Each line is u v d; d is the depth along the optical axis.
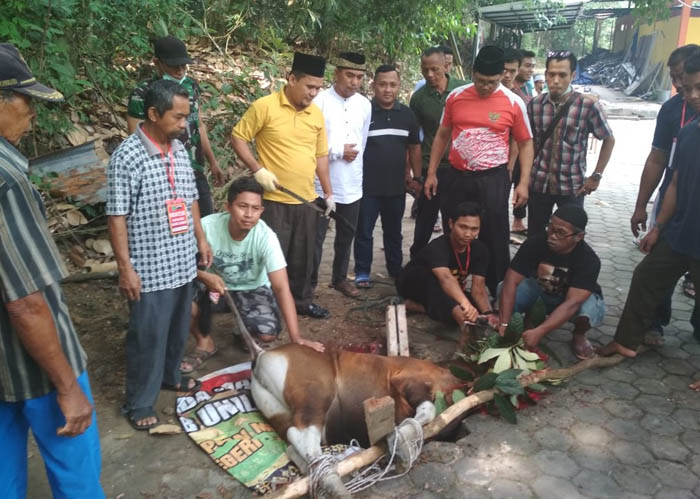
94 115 5.64
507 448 2.92
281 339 4.04
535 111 4.81
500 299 3.97
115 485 2.64
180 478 2.69
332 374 3.03
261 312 3.62
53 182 4.74
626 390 3.47
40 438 1.97
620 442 2.99
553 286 3.92
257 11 7.93
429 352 3.93
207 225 3.48
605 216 7.37
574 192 4.83
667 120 3.93
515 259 3.95
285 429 2.89
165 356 3.23
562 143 4.75
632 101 21.97
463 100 4.32
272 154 3.95
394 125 4.73
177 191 2.88
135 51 5.83
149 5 5.57
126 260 2.75
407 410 3.05
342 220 4.35
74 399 1.83
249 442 2.88
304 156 3.98
